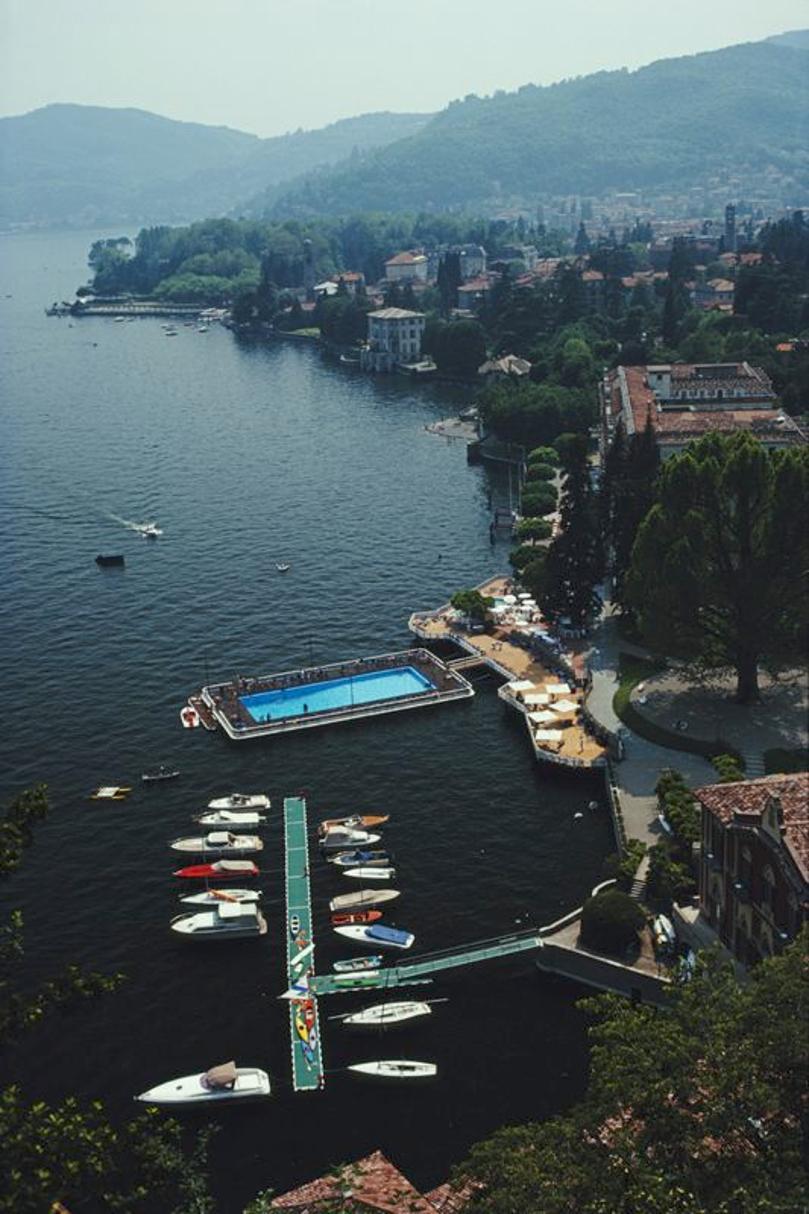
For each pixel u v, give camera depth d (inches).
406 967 4271.7
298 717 6156.5
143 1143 2153.1
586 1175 2224.4
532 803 5398.6
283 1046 3929.6
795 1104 2295.8
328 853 5027.1
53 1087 3759.8
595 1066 2573.8
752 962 3892.7
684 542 5536.4
